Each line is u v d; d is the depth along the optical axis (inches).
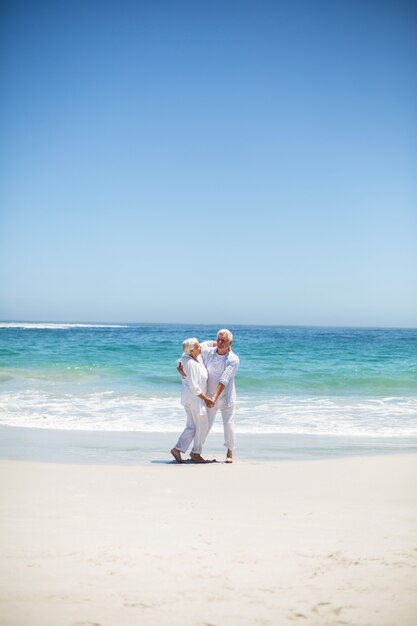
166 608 103.2
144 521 163.6
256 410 503.2
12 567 122.9
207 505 187.0
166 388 632.4
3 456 296.4
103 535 147.9
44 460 288.8
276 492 210.8
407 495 205.9
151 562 126.6
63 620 98.3
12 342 1288.1
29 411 478.3
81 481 226.5
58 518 165.9
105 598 107.3
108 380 692.1
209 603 105.4
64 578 116.8
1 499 191.8
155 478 236.8
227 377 292.7
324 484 226.2
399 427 422.0
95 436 370.3
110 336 1768.0
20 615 99.9
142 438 366.0
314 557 130.6
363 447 342.3
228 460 291.4
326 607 103.8
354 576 118.6
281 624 97.3
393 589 111.8
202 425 292.5
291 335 2551.7
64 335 1766.7
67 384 659.4
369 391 639.8
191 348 294.5
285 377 727.7
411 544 141.4
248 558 129.8
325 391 639.1
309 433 394.9
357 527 158.7
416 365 877.8
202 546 138.9
